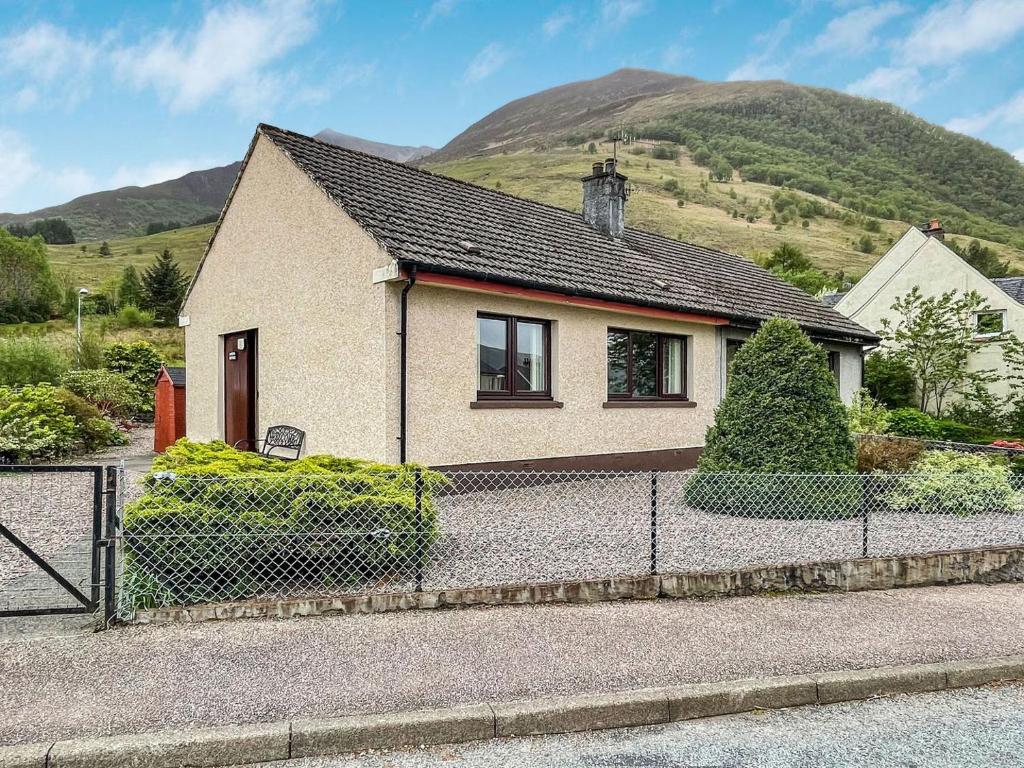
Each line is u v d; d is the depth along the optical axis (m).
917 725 3.55
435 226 10.10
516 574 5.54
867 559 5.81
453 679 3.73
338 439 9.46
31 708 3.34
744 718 3.62
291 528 4.98
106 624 4.39
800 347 8.26
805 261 51.12
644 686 3.70
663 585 5.31
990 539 6.97
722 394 13.35
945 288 23.92
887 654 4.25
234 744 3.09
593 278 11.11
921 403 22.75
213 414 12.64
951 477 8.42
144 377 22.81
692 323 12.69
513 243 11.00
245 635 4.31
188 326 13.55
